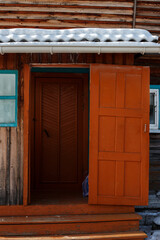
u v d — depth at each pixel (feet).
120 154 13.79
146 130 13.87
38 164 18.28
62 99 18.43
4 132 13.70
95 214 13.83
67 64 13.74
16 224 12.92
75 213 13.79
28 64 13.60
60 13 16.70
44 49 12.46
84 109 18.28
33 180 18.22
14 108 13.87
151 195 17.70
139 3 16.78
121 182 13.80
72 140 18.52
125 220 13.39
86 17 16.83
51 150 18.45
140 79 13.91
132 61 13.96
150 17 17.19
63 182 18.42
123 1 16.66
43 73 18.19
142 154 13.85
